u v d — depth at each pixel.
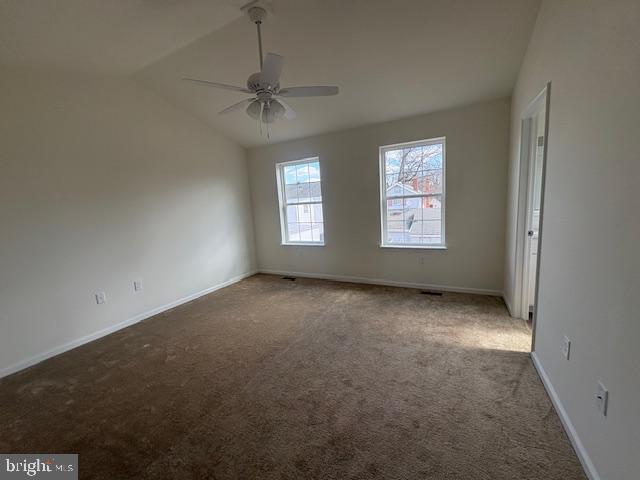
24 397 2.18
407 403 1.86
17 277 2.61
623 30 1.09
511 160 3.09
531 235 2.79
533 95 2.29
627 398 1.06
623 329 1.08
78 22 2.25
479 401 1.84
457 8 2.22
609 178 1.19
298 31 2.50
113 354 2.75
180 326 3.28
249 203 5.16
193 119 4.14
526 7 2.14
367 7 2.25
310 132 4.28
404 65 2.86
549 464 1.41
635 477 1.01
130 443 1.69
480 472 1.38
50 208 2.81
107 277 3.25
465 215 3.58
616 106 1.14
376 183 4.04
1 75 2.52
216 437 1.69
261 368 2.36
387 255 4.16
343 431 1.67
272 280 4.88
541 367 2.03
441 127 3.55
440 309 3.27
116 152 3.30
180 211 4.01
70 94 2.93
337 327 3.00
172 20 2.37
